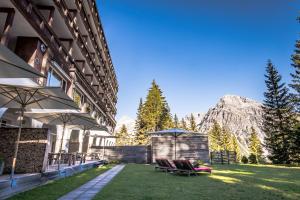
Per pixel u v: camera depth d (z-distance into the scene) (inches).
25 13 451.8
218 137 2554.1
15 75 191.8
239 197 257.3
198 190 302.5
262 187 329.1
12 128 355.9
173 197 254.4
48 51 572.1
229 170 633.6
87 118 490.0
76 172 508.4
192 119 2573.8
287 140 1193.4
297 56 1134.4
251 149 2539.4
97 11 1157.1
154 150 987.9
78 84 851.4
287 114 1262.3
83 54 923.4
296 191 296.7
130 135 2600.9
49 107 334.0
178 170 515.5
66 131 805.9
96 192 283.0
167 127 1854.1
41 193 263.3
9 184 247.3
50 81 642.8
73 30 765.3
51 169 402.3
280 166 864.9
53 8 611.2
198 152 962.1
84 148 981.8
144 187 324.5
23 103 283.7
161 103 1863.9
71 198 244.7
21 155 345.4
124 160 1006.4
